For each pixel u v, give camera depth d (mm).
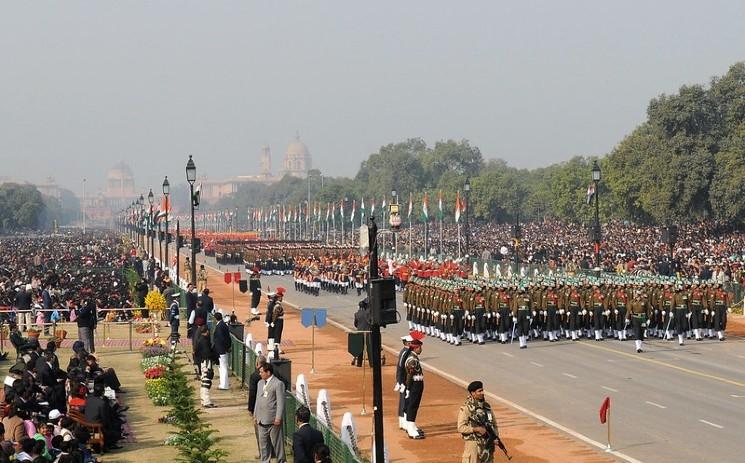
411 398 58000
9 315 108812
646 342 98875
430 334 105875
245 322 126000
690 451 53125
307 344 103375
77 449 46281
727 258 164875
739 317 125750
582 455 52750
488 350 94250
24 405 54031
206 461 48125
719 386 72812
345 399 71062
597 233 136375
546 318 100188
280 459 49812
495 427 43156
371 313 43750
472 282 107625
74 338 107000
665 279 105938
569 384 74625
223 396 71625
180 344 100062
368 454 53625
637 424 60156
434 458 52969
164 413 65375
